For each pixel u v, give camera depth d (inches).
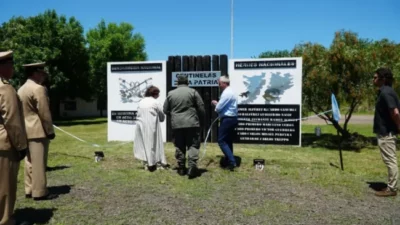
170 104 269.6
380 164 324.8
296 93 419.2
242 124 438.9
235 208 196.4
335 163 326.3
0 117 153.3
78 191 229.0
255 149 403.5
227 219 179.3
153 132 285.9
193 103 267.3
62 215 184.7
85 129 791.7
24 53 1004.6
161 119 294.4
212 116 454.6
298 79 418.0
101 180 257.1
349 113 470.9
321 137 532.4
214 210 192.9
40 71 210.2
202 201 208.5
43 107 203.0
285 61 420.8
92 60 1737.2
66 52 1133.7
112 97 486.3
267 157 350.6
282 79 422.9
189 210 192.5
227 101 283.0
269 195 221.3
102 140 515.2
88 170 290.2
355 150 414.0
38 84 207.0
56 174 276.4
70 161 331.3
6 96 149.8
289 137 425.1
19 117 154.5
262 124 432.1
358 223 174.7
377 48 450.6
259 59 428.8
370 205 203.6
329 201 210.4
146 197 216.2
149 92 296.4
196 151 265.1
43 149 208.7
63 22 1158.3
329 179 261.0
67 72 1176.2
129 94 479.5
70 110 1712.6
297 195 221.8
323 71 426.9
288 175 273.7
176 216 183.5
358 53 418.9
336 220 178.7
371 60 426.0
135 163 319.0
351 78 426.9
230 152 288.4
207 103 455.5
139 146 291.9
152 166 288.4
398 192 227.1
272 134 430.0
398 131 217.8
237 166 303.4
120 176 269.1
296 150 400.8
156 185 243.6
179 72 462.3
